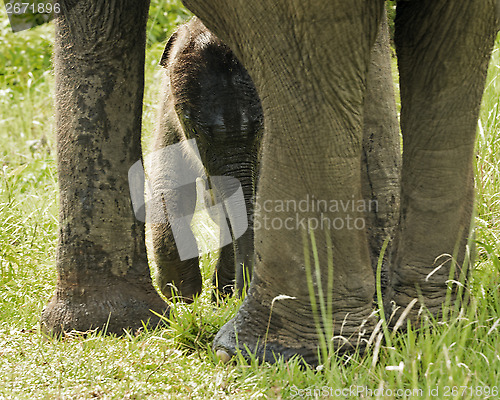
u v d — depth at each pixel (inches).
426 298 247.0
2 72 768.3
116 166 294.4
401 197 249.9
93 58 288.7
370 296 236.7
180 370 249.0
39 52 780.0
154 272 415.2
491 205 367.2
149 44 650.2
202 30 352.2
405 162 246.7
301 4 209.0
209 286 385.1
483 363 228.7
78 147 291.7
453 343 223.1
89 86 289.9
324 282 231.0
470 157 240.1
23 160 600.4
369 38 216.8
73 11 288.2
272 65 221.1
